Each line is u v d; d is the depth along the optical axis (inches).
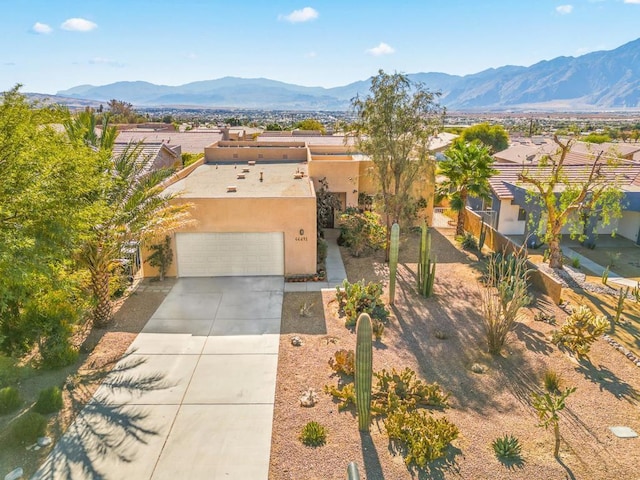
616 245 1002.1
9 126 411.2
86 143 559.8
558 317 641.6
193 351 531.8
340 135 1962.4
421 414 421.4
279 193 806.5
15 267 368.2
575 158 1333.7
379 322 596.4
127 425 405.1
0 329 481.1
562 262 849.5
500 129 2484.0
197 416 418.3
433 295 714.2
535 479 346.6
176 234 746.8
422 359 528.4
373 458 366.0
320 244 845.8
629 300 706.2
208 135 1924.2
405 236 1035.9
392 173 886.4
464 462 362.0
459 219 1021.2
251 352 530.6
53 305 507.8
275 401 441.1
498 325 537.0
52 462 361.4
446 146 1646.2
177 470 355.9
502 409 439.5
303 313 627.2
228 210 740.7
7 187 385.1
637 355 544.7
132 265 756.6
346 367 484.1
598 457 371.2
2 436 387.2
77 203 443.2
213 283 742.5
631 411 435.8
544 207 914.7
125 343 548.1
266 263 771.4
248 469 356.8
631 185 1018.7
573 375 499.8
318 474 350.6
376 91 828.0
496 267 788.6
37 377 475.5
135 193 574.9
